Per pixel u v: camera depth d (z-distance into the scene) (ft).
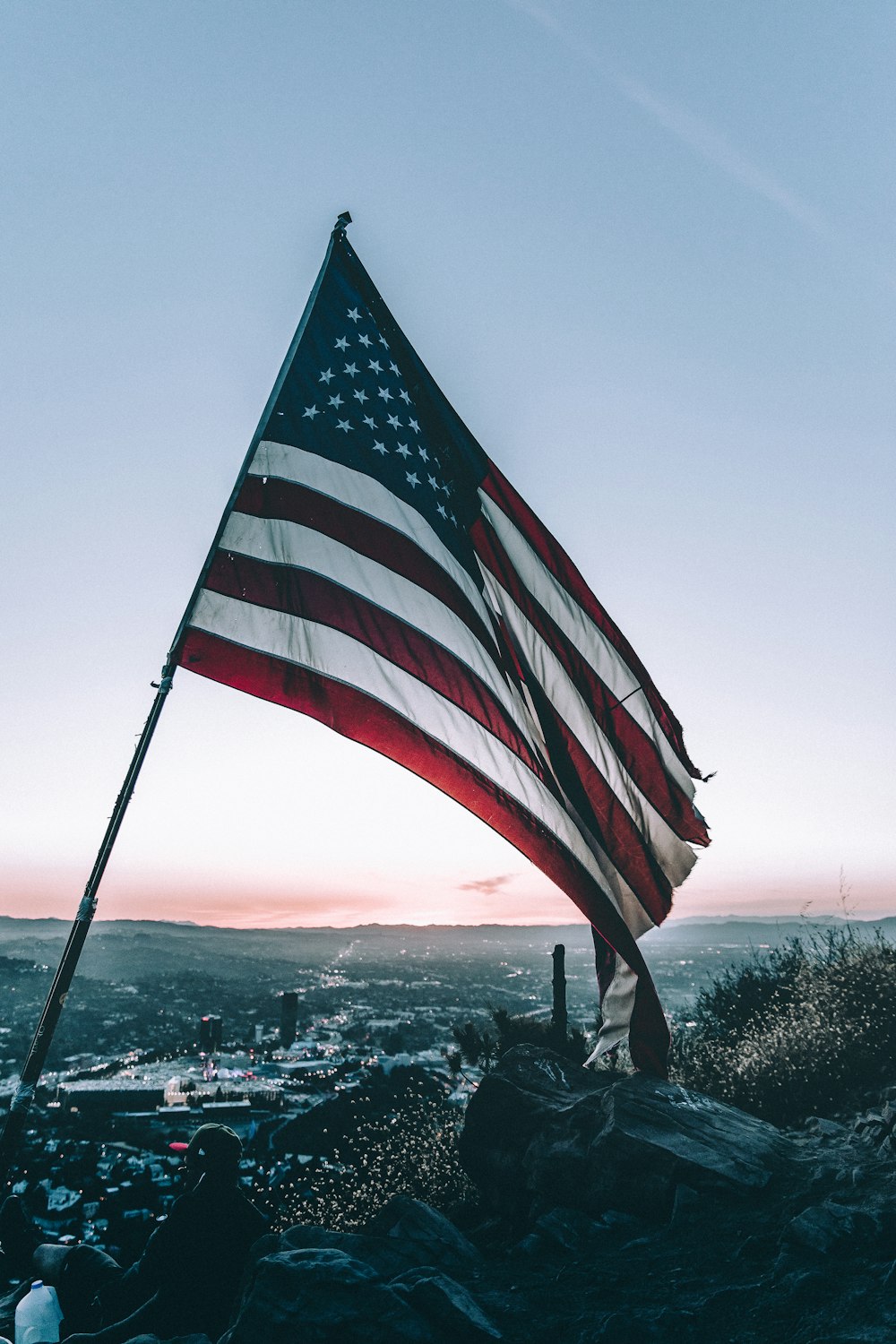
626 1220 16.47
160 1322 13.19
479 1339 11.16
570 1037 32.99
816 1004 27.48
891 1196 14.89
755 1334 10.91
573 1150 18.25
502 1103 20.92
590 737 24.30
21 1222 15.85
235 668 19.44
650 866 24.18
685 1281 13.07
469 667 21.80
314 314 23.39
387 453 22.80
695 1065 28.53
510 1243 18.15
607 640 25.14
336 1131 81.51
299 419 21.97
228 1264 13.84
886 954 28.84
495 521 24.63
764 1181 16.56
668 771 25.07
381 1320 11.23
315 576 20.63
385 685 20.47
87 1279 14.84
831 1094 23.17
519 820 21.50
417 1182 28.32
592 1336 11.39
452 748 20.85
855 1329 10.29
